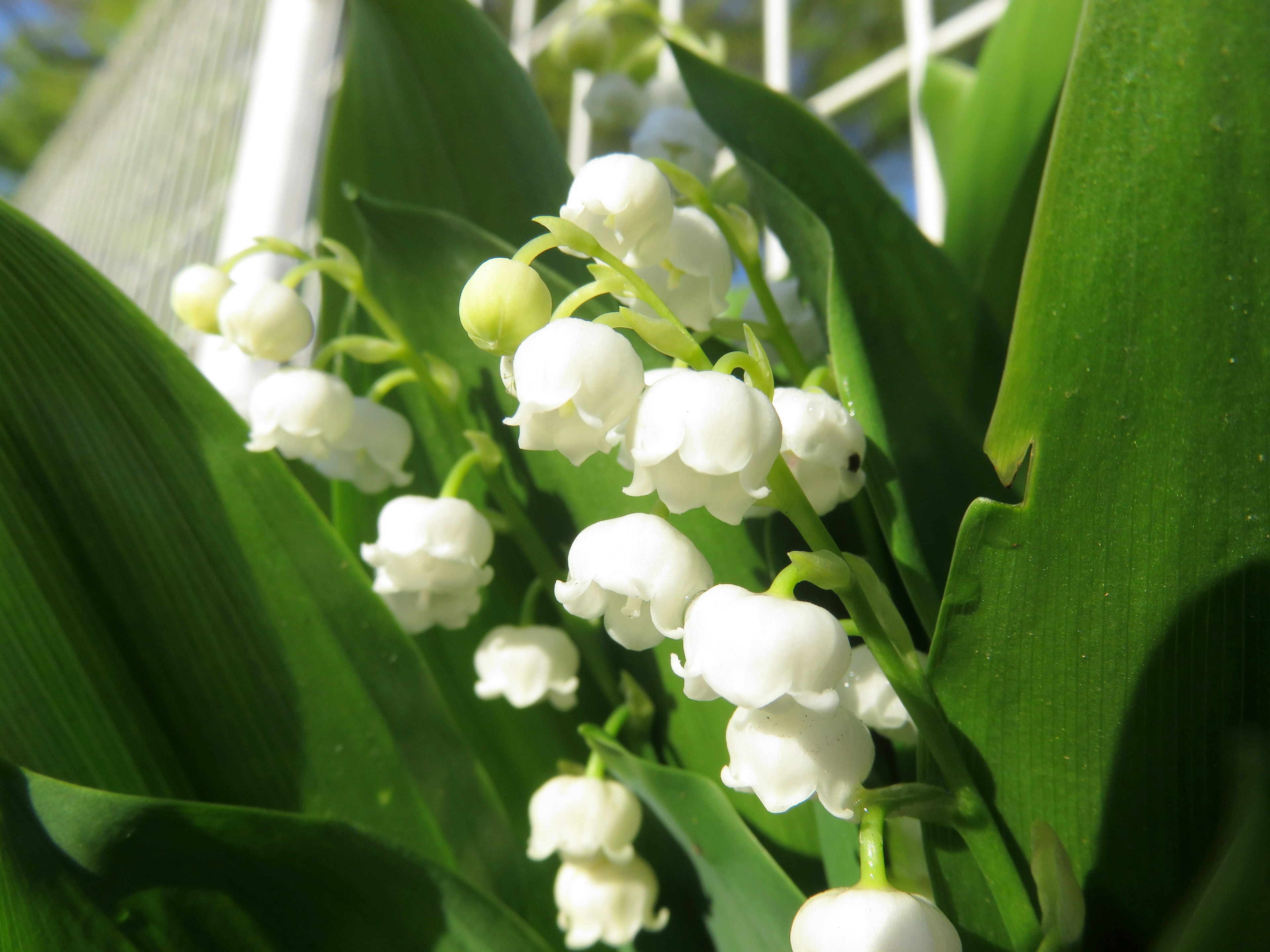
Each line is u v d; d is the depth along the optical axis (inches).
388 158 4.2
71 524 2.9
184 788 3.0
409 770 3.2
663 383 1.9
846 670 1.9
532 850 3.1
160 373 2.9
